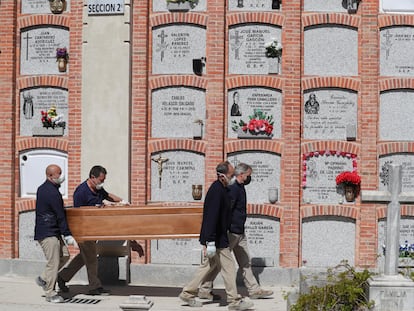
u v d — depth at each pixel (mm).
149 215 10211
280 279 11734
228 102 12000
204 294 10570
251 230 11922
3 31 12312
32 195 12328
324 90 11938
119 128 11758
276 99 11961
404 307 8312
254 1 11969
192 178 11977
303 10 11953
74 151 12078
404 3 11891
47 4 12305
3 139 12289
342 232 11852
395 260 8547
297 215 11797
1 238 12273
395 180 8586
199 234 10164
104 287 11539
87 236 10250
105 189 11742
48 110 12266
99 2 11805
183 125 12008
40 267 12125
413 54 11898
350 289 8383
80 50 12086
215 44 11875
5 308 9812
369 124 11805
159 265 11828
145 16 11945
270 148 11891
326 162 11898
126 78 11766
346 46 11930
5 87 12305
